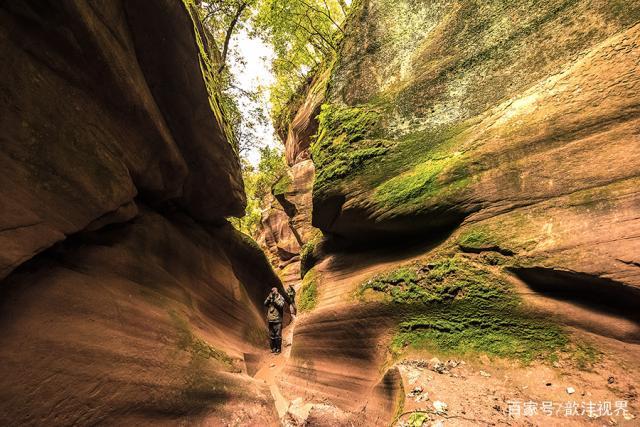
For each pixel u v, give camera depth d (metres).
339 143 6.23
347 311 5.29
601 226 2.91
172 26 4.39
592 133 3.26
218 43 12.95
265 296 13.40
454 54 5.27
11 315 2.66
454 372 3.36
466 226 4.08
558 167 3.41
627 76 3.16
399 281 4.58
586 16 3.83
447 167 4.42
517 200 3.67
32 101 2.83
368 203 5.30
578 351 2.85
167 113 5.22
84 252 3.86
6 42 2.60
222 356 5.58
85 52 3.25
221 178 7.61
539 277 3.23
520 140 3.82
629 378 2.51
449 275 3.96
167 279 5.70
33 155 2.83
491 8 5.00
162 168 5.48
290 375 6.69
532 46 4.30
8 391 2.40
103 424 3.01
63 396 2.75
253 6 12.30
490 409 2.72
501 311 3.43
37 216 2.82
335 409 4.24
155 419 3.51
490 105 4.49
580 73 3.57
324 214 6.25
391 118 5.70
